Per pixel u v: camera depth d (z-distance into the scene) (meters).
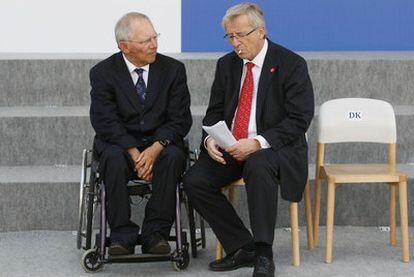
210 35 7.48
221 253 5.20
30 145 6.23
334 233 5.81
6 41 7.41
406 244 5.23
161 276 5.01
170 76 5.32
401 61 6.62
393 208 5.54
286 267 5.13
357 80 6.61
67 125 6.21
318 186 5.50
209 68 6.64
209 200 5.06
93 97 5.30
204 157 5.19
